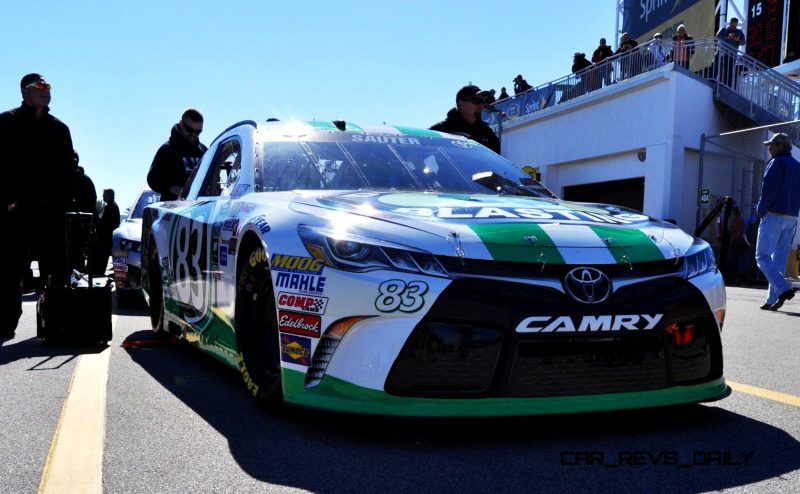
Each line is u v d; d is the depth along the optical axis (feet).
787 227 22.25
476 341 7.60
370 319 7.75
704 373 8.61
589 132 56.44
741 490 6.68
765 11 53.88
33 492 6.68
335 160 11.73
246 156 11.95
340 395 7.88
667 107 48.83
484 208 9.20
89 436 8.32
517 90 66.23
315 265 8.25
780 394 10.54
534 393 7.68
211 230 11.59
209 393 10.46
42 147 15.97
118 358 13.28
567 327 7.66
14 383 11.02
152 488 6.73
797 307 23.94
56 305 14.12
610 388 7.91
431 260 7.78
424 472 7.09
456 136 13.96
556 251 8.07
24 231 15.72
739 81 48.75
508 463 7.36
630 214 10.13
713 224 46.34
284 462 7.41
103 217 34.81
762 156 44.86
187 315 13.08
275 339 9.24
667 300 8.15
